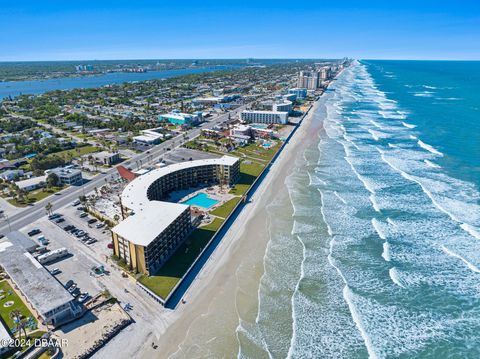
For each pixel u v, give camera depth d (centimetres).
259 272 10300
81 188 16138
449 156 19975
